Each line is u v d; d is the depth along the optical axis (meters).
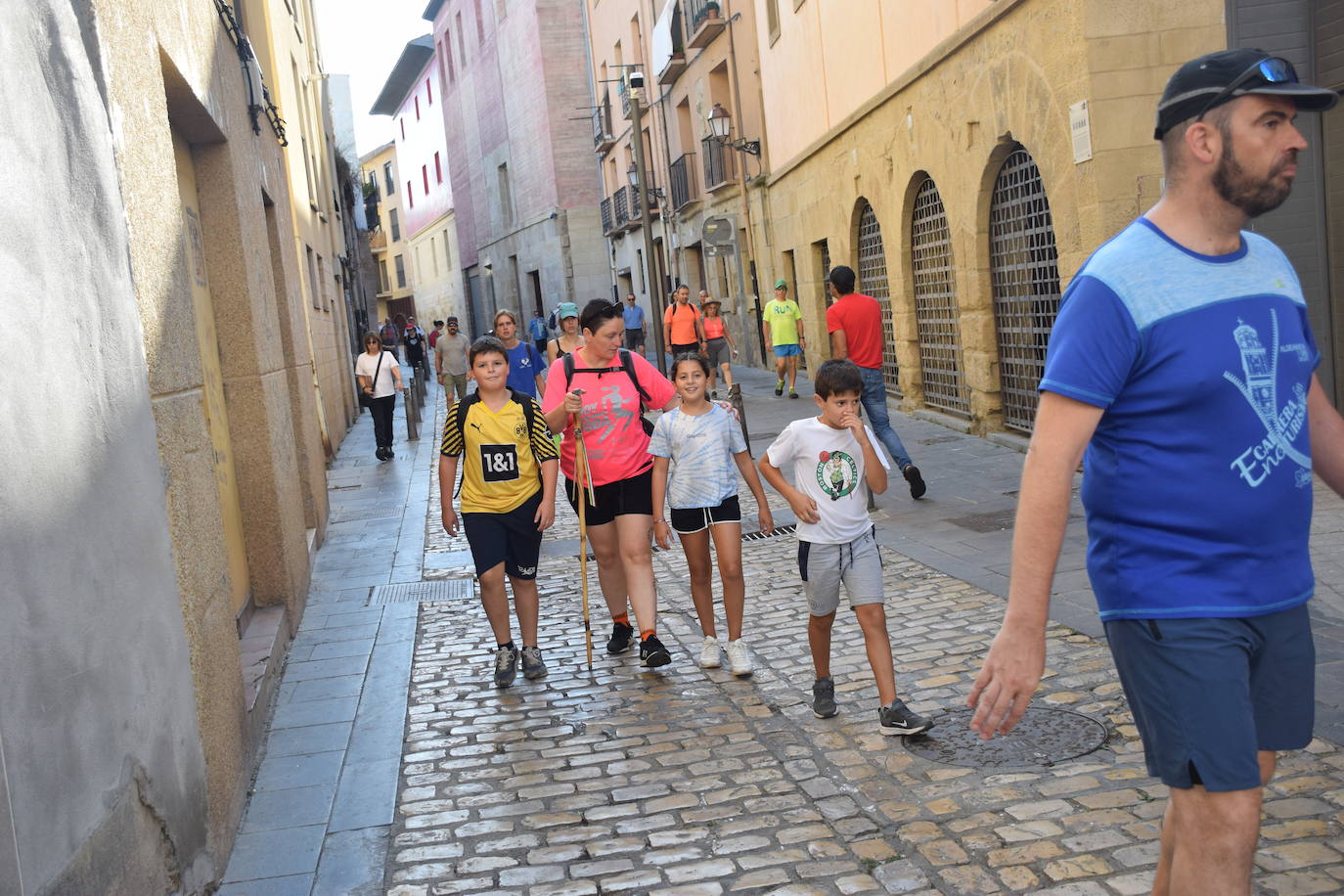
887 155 14.87
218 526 4.66
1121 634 2.32
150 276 3.91
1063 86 9.56
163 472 3.72
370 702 5.80
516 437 5.88
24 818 2.34
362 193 44.53
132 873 2.97
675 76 28.05
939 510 9.16
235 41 8.20
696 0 24.75
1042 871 3.46
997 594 6.64
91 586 2.88
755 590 7.45
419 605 7.89
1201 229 2.26
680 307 19.78
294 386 10.14
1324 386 9.22
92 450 3.02
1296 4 8.94
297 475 9.13
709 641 5.91
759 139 22.91
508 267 47.47
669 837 3.96
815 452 4.75
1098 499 2.33
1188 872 2.29
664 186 30.64
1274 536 2.25
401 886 3.78
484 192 49.78
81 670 2.75
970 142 11.91
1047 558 2.23
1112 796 3.91
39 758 2.46
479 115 48.81
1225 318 2.21
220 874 3.88
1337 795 3.71
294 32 19.41
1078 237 9.64
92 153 3.37
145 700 3.20
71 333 2.99
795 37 19.22
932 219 14.05
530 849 3.98
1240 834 2.23
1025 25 10.19
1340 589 5.77
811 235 19.89
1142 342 2.21
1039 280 11.09
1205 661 2.22
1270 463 2.22
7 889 2.21
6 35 2.78
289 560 7.33
